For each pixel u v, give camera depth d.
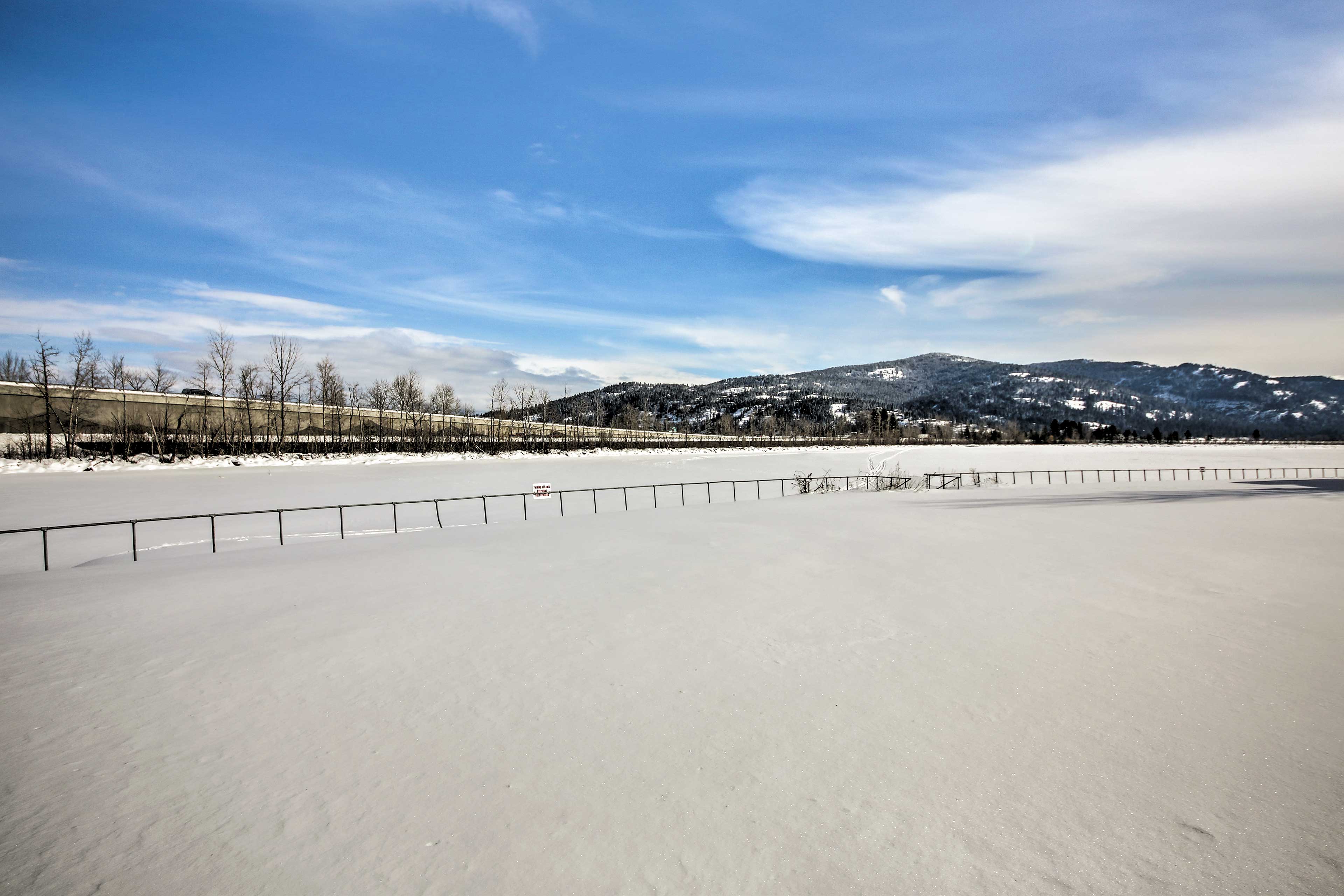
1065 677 7.54
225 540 22.50
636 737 6.17
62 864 4.41
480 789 5.34
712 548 16.50
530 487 43.34
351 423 73.56
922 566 13.80
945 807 4.97
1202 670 7.68
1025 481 57.66
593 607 10.78
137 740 6.27
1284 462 92.81
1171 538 17.53
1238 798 5.04
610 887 4.13
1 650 9.06
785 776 5.45
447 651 8.70
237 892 4.11
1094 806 4.95
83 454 50.50
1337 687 7.12
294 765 5.76
